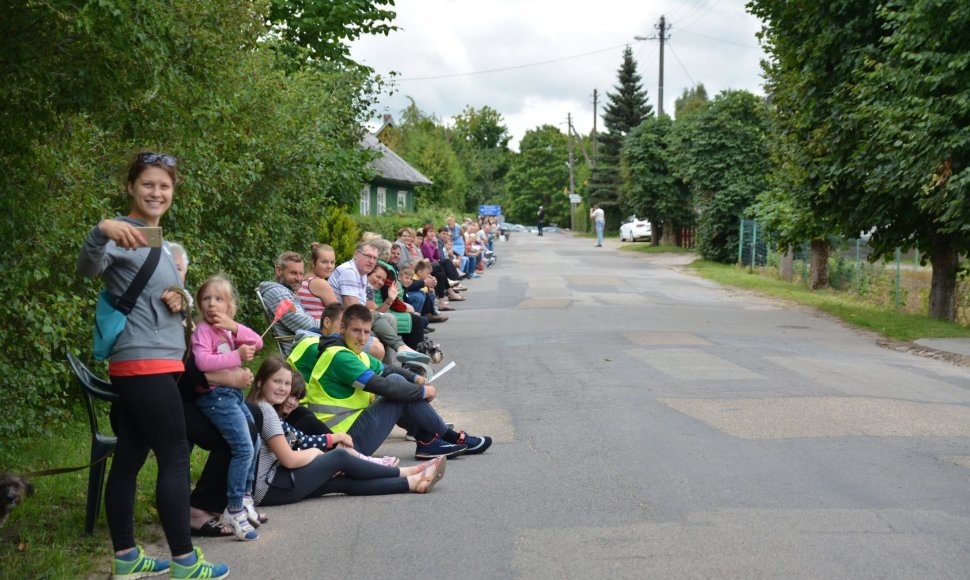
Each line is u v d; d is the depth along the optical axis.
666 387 10.14
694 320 17.34
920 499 5.85
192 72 6.71
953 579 4.48
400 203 49.38
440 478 6.32
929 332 15.44
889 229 18.55
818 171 18.02
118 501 4.53
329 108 15.84
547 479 6.46
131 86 5.95
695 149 36.03
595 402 9.33
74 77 5.64
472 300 21.53
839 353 13.37
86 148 7.75
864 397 9.45
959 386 10.50
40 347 7.04
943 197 14.48
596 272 30.97
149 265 4.25
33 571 4.56
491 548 5.01
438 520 5.56
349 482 6.16
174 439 4.39
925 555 4.81
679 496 5.96
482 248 30.91
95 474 5.11
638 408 8.96
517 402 9.45
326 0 19.23
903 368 11.88
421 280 16.12
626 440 7.62
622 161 48.28
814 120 17.98
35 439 7.18
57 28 5.47
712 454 7.08
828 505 5.72
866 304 22.44
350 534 5.32
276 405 6.23
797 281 28.59
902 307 22.42
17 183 6.39
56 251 7.11
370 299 9.95
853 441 7.47
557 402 9.39
